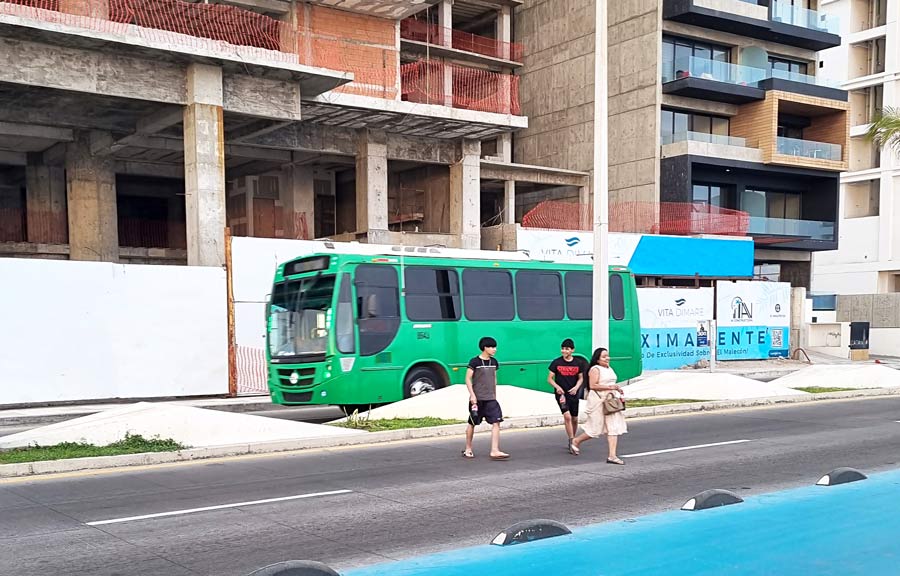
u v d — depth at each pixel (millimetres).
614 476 10523
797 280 48625
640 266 34156
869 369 23844
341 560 6848
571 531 7551
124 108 25469
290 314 16531
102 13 24750
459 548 7168
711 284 37219
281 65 24438
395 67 32844
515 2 48094
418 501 9094
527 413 15703
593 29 45438
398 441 13406
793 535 7230
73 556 6992
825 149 45906
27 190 33188
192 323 21156
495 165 41219
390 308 16516
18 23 20219
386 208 32875
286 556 6996
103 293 19922
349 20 31672
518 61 49344
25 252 31016
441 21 45562
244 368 22031
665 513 8289
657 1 42250
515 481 10195
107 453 11336
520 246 32219
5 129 28422
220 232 24141
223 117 25297
